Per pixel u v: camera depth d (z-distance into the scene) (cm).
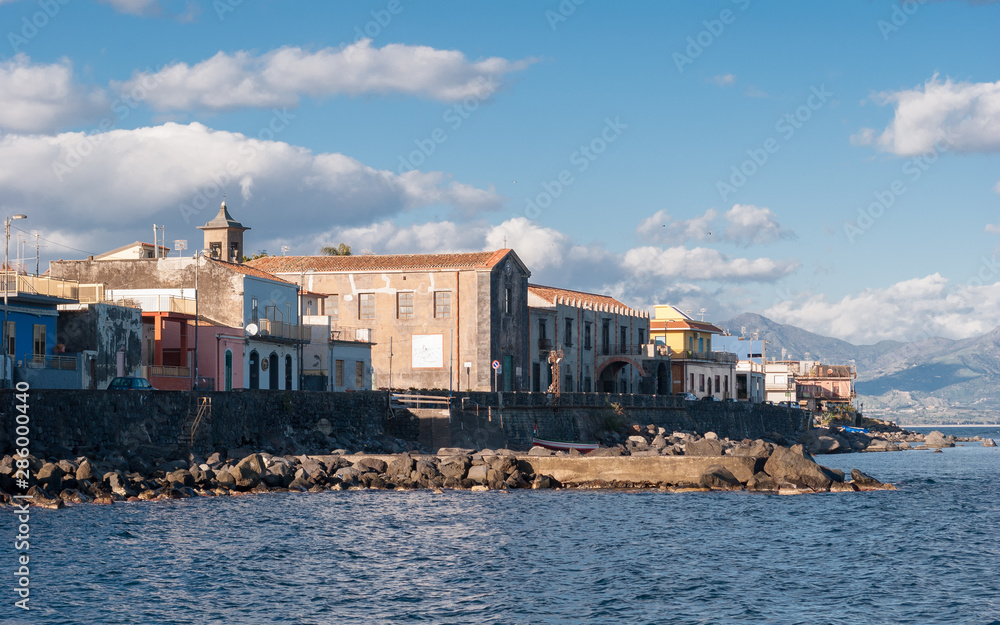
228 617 2934
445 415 7669
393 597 3203
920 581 3497
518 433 8400
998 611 3080
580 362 11300
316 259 9950
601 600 3194
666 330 13112
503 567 3678
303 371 8669
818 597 3256
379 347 9562
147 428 5688
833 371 18375
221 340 7481
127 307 6900
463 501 5462
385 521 4669
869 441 13988
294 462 6231
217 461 5775
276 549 3909
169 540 4003
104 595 3127
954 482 7225
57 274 8150
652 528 4588
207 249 10119
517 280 9969
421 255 9800
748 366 15038
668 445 8862
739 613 3048
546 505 5344
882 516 5081
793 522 4831
